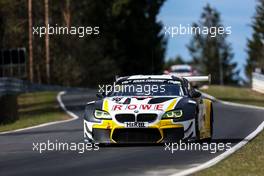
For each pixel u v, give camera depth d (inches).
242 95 4224.9
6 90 3452.3
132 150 1441.9
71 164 1257.4
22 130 2128.4
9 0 7706.7
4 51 3841.0
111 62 7785.4
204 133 1582.2
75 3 7824.8
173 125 1462.8
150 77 1641.2
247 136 1717.5
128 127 1464.1
